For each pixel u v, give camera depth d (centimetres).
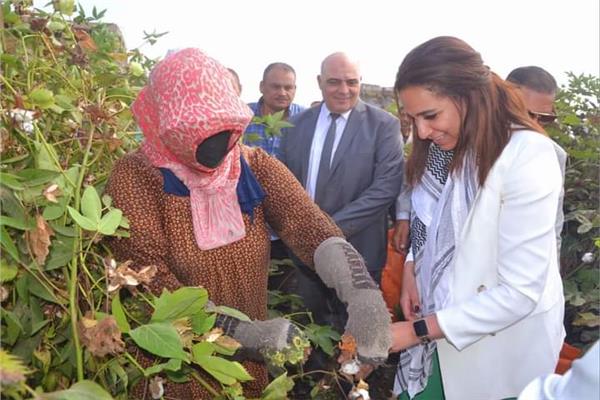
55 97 165
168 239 166
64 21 186
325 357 280
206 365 131
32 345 132
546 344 186
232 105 151
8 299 139
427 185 202
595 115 377
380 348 155
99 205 135
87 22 225
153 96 158
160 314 129
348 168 336
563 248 336
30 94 152
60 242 134
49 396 102
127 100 200
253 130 412
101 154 181
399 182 332
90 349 122
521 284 172
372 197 327
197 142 149
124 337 148
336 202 338
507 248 174
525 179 170
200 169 159
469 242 180
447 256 185
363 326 154
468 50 174
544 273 172
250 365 182
